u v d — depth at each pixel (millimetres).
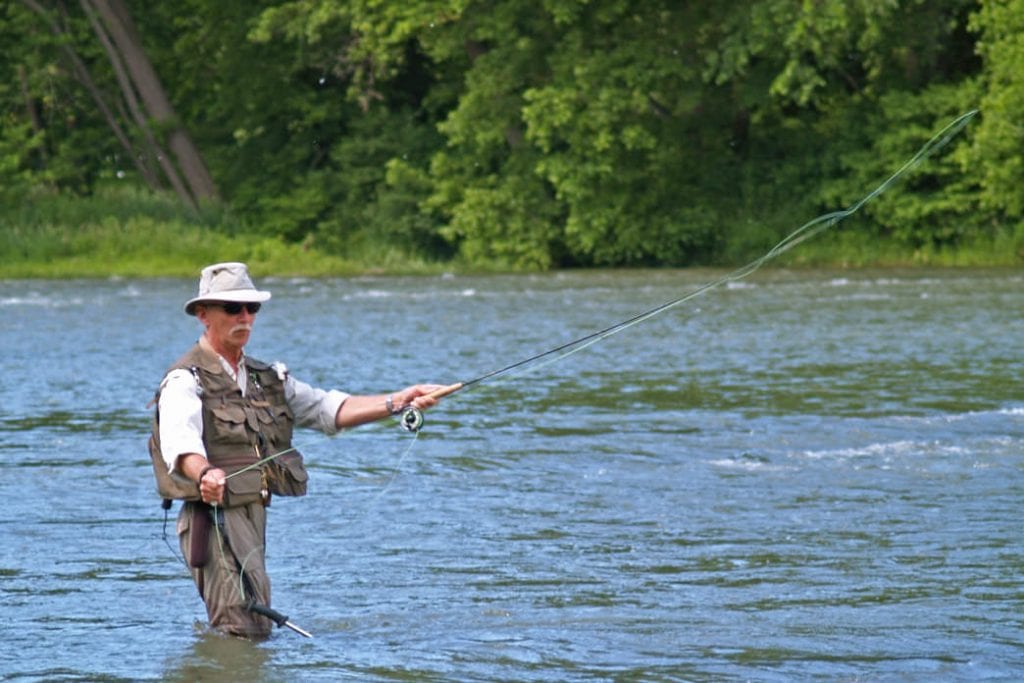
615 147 102938
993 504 23125
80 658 15555
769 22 96188
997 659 15195
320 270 106312
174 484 15781
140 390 39219
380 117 118562
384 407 16625
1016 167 94875
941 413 32938
